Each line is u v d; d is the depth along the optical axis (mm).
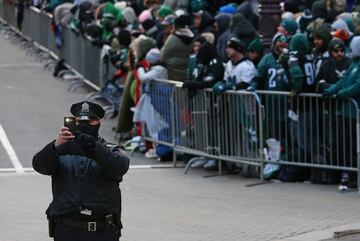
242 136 35938
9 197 33125
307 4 44875
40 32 72312
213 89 36281
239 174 37281
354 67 32938
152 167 38875
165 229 28453
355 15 40125
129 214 30531
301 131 34594
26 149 42625
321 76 34156
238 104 35781
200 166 38688
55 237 18844
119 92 48750
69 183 18719
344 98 33156
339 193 33250
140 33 45688
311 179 35031
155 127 40281
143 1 53406
